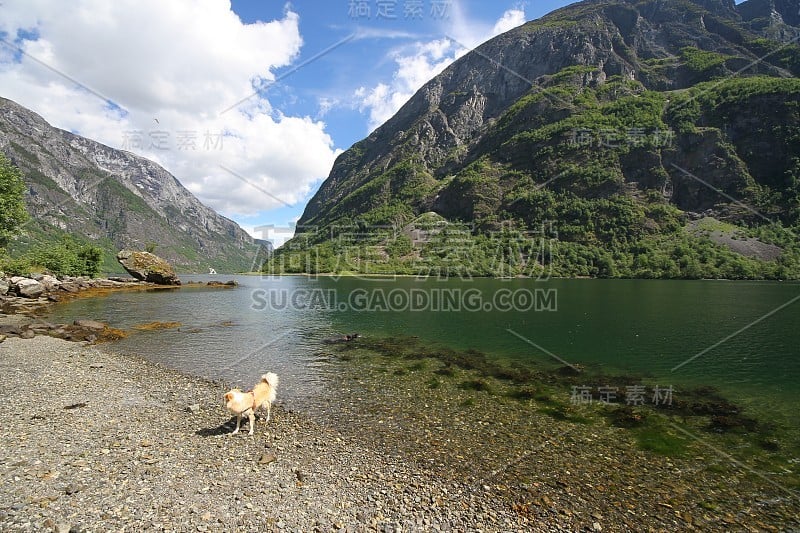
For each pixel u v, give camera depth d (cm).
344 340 2723
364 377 1862
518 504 884
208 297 5391
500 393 1667
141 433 1117
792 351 2438
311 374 1900
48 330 2567
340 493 888
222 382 1728
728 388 1772
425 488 932
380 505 852
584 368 2081
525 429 1304
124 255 7131
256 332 2953
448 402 1545
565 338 2830
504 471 1029
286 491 876
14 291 4188
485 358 2270
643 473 1040
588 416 1434
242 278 11412
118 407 1320
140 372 1797
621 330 3127
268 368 1991
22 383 1502
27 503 735
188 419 1263
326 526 764
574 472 1034
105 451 982
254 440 1139
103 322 3148
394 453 1106
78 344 2306
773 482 1009
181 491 834
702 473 1048
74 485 812
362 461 1050
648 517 855
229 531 721
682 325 3322
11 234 4622
